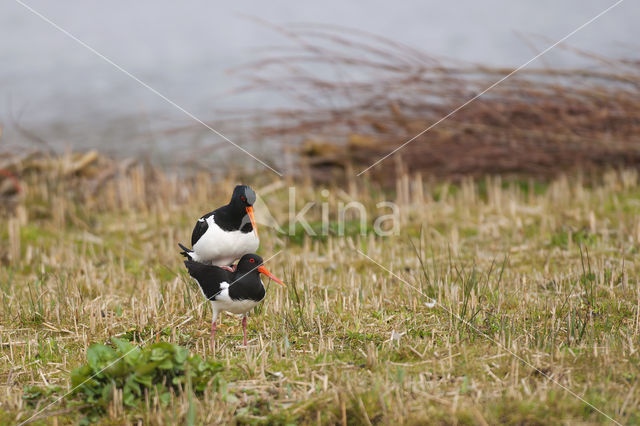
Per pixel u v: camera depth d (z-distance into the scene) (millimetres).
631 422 5863
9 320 9086
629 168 16250
